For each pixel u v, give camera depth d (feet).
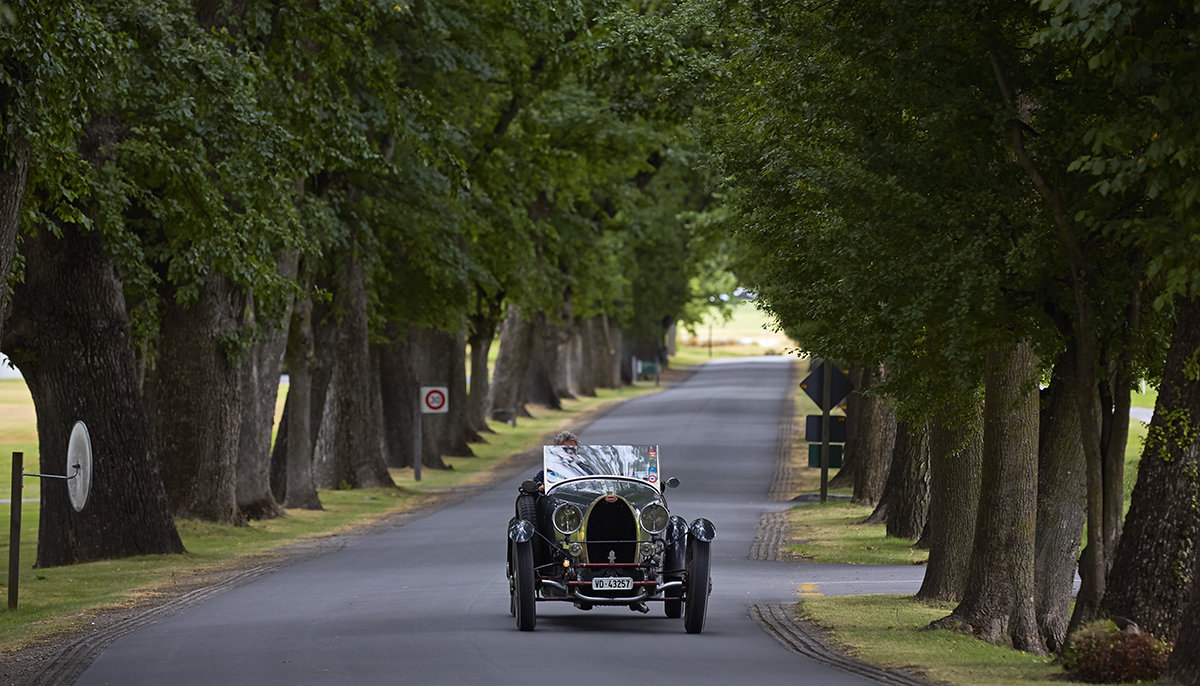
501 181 494.59
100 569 255.70
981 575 176.45
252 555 286.46
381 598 199.82
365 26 325.83
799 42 174.91
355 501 433.07
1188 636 116.26
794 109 180.24
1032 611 176.04
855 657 141.90
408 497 451.12
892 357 165.89
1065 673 128.77
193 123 264.52
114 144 260.21
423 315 488.02
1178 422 135.23
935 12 152.35
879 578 233.14
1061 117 145.38
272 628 166.30
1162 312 153.38
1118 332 149.38
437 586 214.07
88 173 235.40
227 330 336.90
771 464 539.29
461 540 298.35
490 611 181.27
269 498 374.84
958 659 142.61
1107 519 151.84
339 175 407.44
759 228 192.85
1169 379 136.26
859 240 157.48
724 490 443.73
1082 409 150.82
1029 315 153.58
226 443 337.93
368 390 474.49
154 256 308.81
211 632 164.25
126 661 139.95
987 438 178.50
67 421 272.92
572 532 161.89
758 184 188.24
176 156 269.03
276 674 127.03
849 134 169.99
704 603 158.71
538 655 138.21
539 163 506.89
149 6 253.24
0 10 132.67
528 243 520.83
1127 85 122.83
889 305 156.35
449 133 404.98
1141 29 119.24
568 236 609.42
